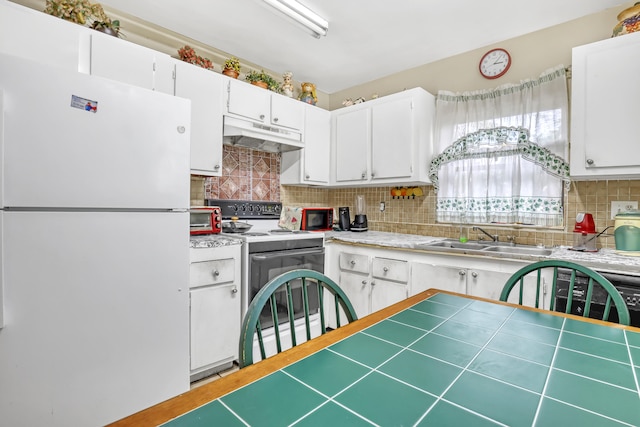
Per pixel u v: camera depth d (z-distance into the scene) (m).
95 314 1.34
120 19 2.21
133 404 1.46
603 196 2.08
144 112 1.47
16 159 1.16
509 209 2.41
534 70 2.35
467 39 2.47
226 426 0.48
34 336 1.21
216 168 2.38
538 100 2.25
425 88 2.93
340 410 0.52
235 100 2.48
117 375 1.41
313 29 2.23
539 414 0.52
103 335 1.37
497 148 2.44
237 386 0.59
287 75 2.95
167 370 1.56
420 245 2.30
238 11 2.18
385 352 0.73
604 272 1.60
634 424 0.50
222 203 2.76
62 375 1.27
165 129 1.54
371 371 0.65
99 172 1.34
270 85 2.78
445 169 2.72
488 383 0.61
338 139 3.19
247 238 2.16
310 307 2.54
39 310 1.22
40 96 1.21
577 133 1.89
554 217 2.22
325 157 3.23
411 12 2.13
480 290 2.03
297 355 0.71
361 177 3.00
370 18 2.21
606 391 0.59
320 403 0.54
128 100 1.42
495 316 0.98
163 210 1.55
